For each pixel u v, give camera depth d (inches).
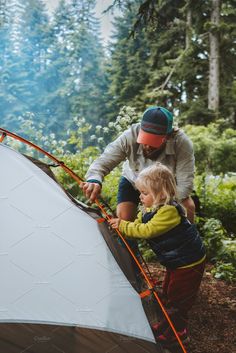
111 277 97.3
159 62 813.9
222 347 125.3
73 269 96.0
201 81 736.3
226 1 641.6
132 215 138.0
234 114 730.8
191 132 509.0
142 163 127.4
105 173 128.0
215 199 252.5
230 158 474.0
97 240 101.4
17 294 91.7
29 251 96.0
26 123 296.8
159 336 101.8
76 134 290.0
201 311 146.3
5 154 108.4
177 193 114.6
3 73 1571.1
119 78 1204.5
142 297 99.4
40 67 1642.5
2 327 88.5
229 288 168.6
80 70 1624.0
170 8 395.2
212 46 663.1
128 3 278.2
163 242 111.9
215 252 198.8
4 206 100.6
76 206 105.8
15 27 1643.7
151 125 117.8
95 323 91.6
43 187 105.6
